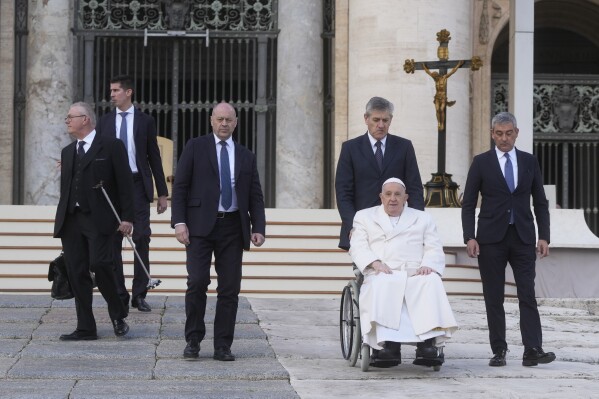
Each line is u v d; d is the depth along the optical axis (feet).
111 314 62.08
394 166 57.47
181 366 54.34
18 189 141.69
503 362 57.67
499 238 58.29
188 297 56.34
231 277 56.54
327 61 143.64
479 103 145.59
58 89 137.80
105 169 60.70
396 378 53.01
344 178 57.77
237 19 140.97
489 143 145.59
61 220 60.49
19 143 141.79
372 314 52.80
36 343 59.98
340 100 139.85
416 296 53.16
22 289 92.27
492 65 188.85
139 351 57.82
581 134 151.64
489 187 58.85
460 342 66.03
